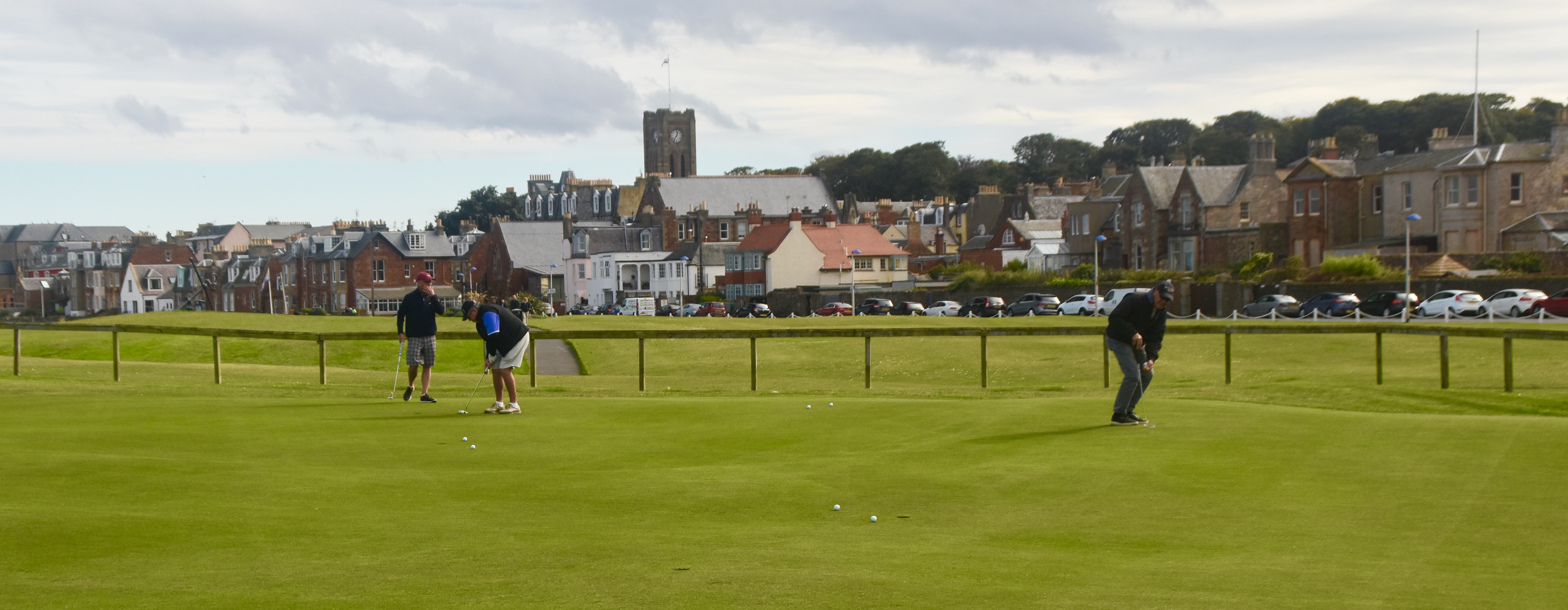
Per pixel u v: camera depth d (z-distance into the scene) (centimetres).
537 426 1407
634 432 1359
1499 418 1348
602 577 705
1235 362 3156
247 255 14312
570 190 16925
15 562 728
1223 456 1121
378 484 1024
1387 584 683
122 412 1507
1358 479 1002
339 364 3681
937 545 803
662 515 905
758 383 2339
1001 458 1145
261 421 1442
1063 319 5462
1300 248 7538
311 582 687
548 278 11919
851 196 14025
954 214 13850
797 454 1196
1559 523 832
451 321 5053
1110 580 698
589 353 3856
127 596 652
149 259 14725
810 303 9038
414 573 712
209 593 660
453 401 1752
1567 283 5103
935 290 8500
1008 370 3105
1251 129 16100
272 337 2231
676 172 19300
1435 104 12456
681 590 671
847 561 750
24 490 954
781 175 14588
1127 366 1330
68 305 15875
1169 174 8656
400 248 11119
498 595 659
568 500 963
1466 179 6575
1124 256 8875
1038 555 771
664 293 11425
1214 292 6244
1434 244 6775
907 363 3366
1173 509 910
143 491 961
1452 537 802
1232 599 651
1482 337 2042
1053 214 10950
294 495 966
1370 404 1669
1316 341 3672
